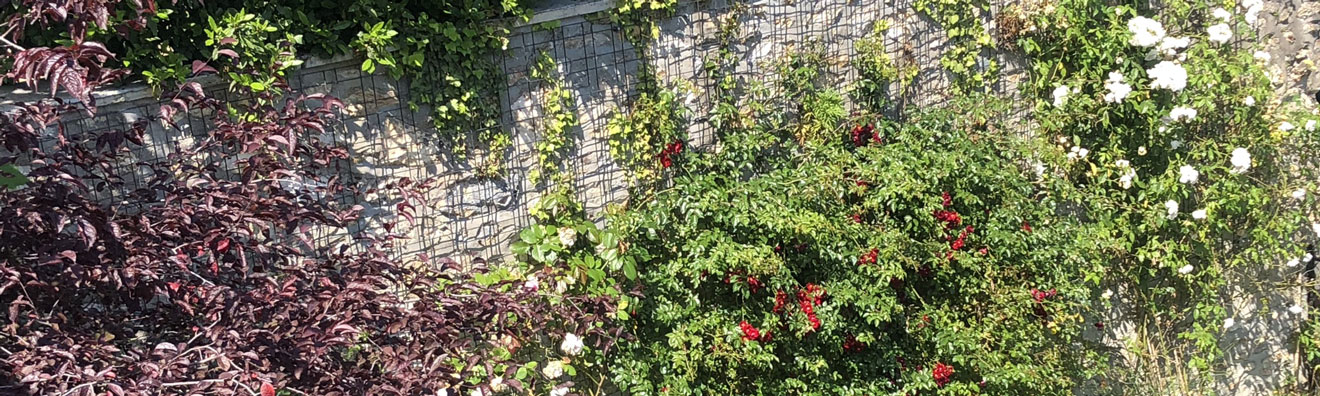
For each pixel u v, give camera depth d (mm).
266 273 3729
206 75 4066
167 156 3695
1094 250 5637
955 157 5230
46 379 2643
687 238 4984
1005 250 5262
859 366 5199
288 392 3250
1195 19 5941
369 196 4508
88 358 2889
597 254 4887
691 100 5027
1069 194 5645
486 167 4711
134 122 3723
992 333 5273
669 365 4965
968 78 5609
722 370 5062
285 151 3855
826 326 4875
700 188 4980
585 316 4320
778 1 5121
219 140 3615
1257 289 6500
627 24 4805
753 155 5203
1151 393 6320
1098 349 6203
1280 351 6707
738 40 5090
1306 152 6176
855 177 5215
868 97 5414
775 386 5082
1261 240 6191
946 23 5484
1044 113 5727
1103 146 5824
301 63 4164
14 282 2775
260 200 3350
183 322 3361
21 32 3115
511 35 4598
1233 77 5898
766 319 4910
